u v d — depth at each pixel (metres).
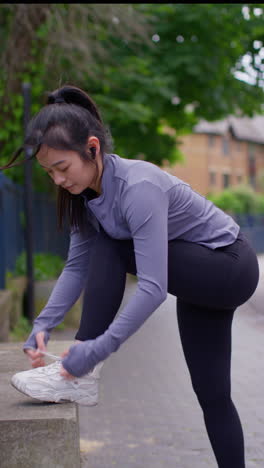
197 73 14.01
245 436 4.10
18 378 2.49
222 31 14.46
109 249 2.40
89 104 2.36
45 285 10.10
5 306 7.00
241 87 15.57
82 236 2.64
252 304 2.69
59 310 2.62
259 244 37.66
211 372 2.59
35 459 2.33
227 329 2.60
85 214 2.55
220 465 2.63
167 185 2.31
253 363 6.47
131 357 6.87
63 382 2.47
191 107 15.83
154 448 3.90
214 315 2.56
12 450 2.33
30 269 9.48
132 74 13.46
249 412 4.65
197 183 49.16
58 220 2.61
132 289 14.94
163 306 11.70
